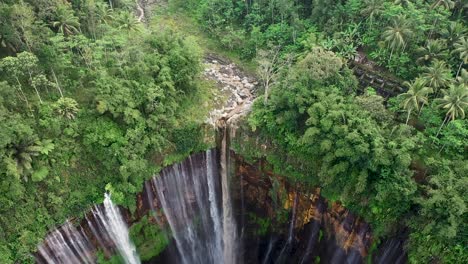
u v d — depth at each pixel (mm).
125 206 39406
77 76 40562
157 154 40812
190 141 42500
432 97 38750
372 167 33812
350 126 35094
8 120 33000
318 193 39188
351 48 43688
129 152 37844
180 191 44031
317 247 42531
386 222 35156
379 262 37125
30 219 34594
